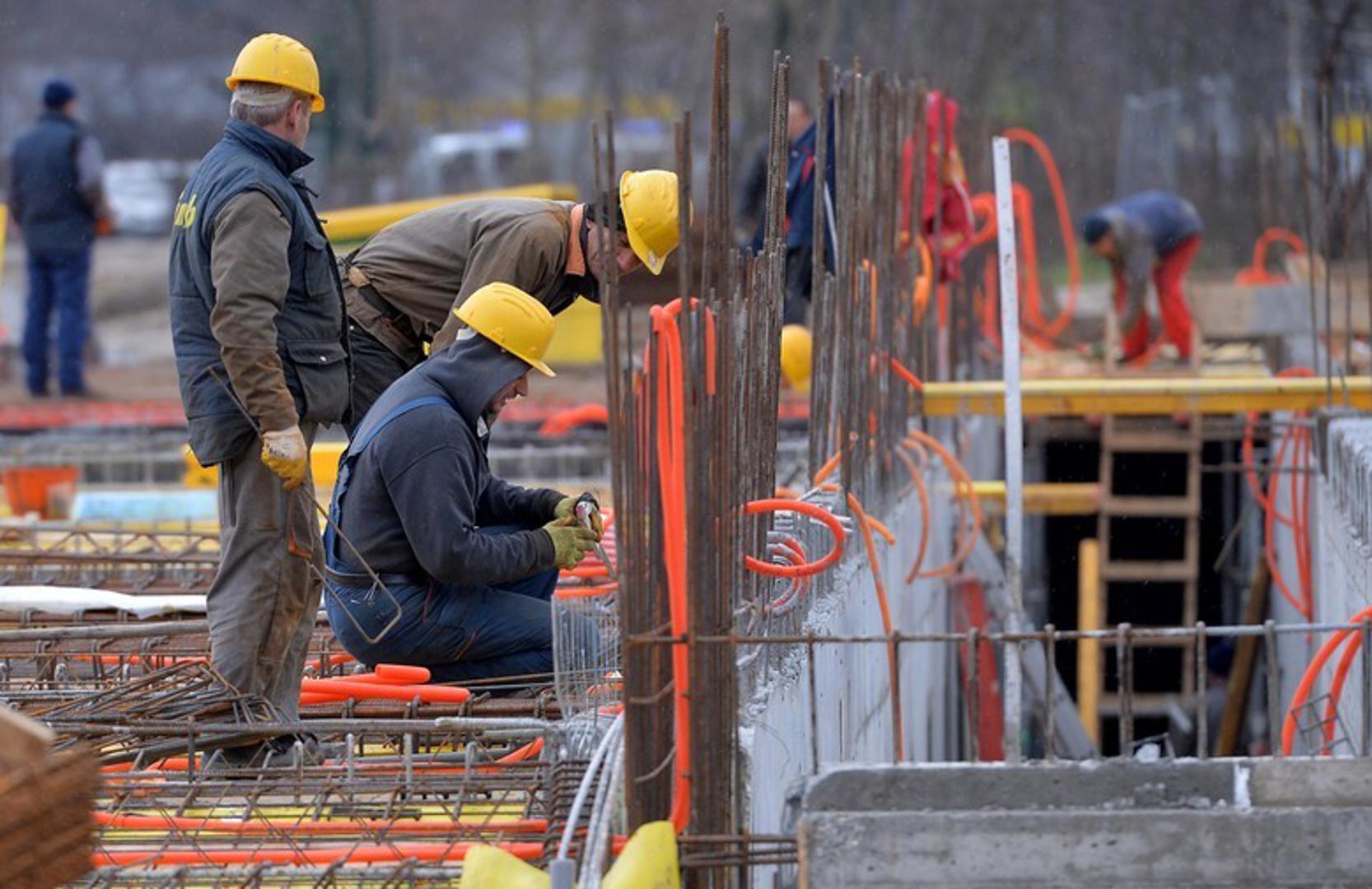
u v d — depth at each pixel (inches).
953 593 1744.6
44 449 1770.4
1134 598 2046.0
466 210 981.8
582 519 864.9
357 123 4613.7
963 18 3759.8
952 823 565.0
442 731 713.0
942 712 1669.5
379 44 4763.8
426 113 4960.6
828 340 1008.2
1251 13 3850.9
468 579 818.2
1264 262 2534.5
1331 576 1261.1
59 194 2324.1
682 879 597.3
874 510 1131.3
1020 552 1102.4
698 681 602.9
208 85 5059.1
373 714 809.5
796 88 3799.2
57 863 542.0
